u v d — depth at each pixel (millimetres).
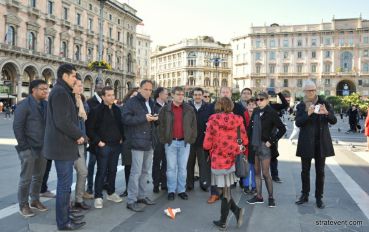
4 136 18000
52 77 47656
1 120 32594
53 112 4824
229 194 5254
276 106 8383
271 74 86000
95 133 6129
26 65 42625
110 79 61344
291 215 5809
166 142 6867
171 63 109875
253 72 87500
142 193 6449
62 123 4789
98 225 5266
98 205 6164
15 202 6336
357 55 80000
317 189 6254
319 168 6230
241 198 6988
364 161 11203
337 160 11375
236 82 92875
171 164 6887
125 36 66750
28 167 5605
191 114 6953
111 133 6312
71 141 5000
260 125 6336
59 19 48562
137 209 5984
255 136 6340
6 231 4957
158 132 6941
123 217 5672
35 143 5684
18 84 41719
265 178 6348
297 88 84062
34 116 5723
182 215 5809
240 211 5188
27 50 42344
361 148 14742
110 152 6332
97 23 57062
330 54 81875
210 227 5230
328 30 80875
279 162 11133
